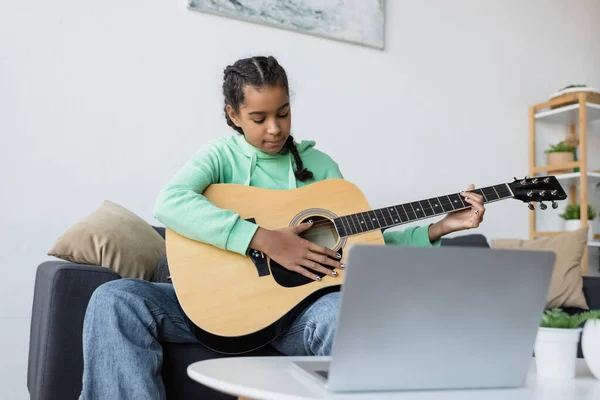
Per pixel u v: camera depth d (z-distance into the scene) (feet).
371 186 8.97
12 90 6.68
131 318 3.71
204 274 3.86
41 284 5.08
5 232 6.53
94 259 5.17
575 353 2.87
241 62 4.55
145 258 5.45
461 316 2.30
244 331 3.66
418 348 2.27
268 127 4.49
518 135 10.64
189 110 7.66
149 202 7.33
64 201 6.86
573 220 10.13
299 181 4.86
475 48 10.28
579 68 11.60
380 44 9.14
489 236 10.02
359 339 2.18
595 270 11.05
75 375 4.16
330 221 4.40
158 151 7.43
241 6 8.02
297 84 8.46
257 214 4.33
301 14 8.48
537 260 2.35
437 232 4.57
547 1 11.32
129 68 7.32
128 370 3.56
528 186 4.37
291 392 2.14
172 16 7.63
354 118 8.91
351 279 2.11
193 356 4.09
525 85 10.82
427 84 9.68
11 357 6.45
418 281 2.20
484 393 2.36
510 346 2.42
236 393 2.19
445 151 9.75
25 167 6.68
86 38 7.11
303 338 3.87
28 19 6.81
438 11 9.93
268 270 3.91
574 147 10.90
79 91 7.03
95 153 7.07
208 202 4.12
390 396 2.21
